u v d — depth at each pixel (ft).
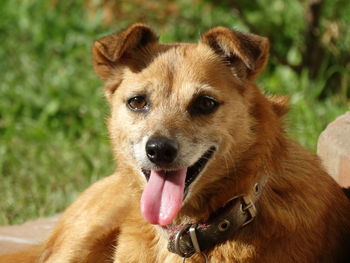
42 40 63.21
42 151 51.47
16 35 64.64
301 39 56.03
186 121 28.96
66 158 50.06
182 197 28.12
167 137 28.27
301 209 28.40
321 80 52.42
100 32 60.34
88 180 47.42
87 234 34.35
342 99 51.75
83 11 64.44
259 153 28.58
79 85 56.85
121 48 29.81
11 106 56.65
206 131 28.99
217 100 29.17
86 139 52.01
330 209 29.76
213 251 28.53
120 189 34.73
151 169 28.71
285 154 29.17
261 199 28.37
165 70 30.04
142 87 29.91
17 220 44.19
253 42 29.09
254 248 27.99
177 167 28.35
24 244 38.22
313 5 53.62
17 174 49.14
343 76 53.21
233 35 29.04
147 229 30.53
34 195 46.62
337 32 55.21
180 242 28.73
